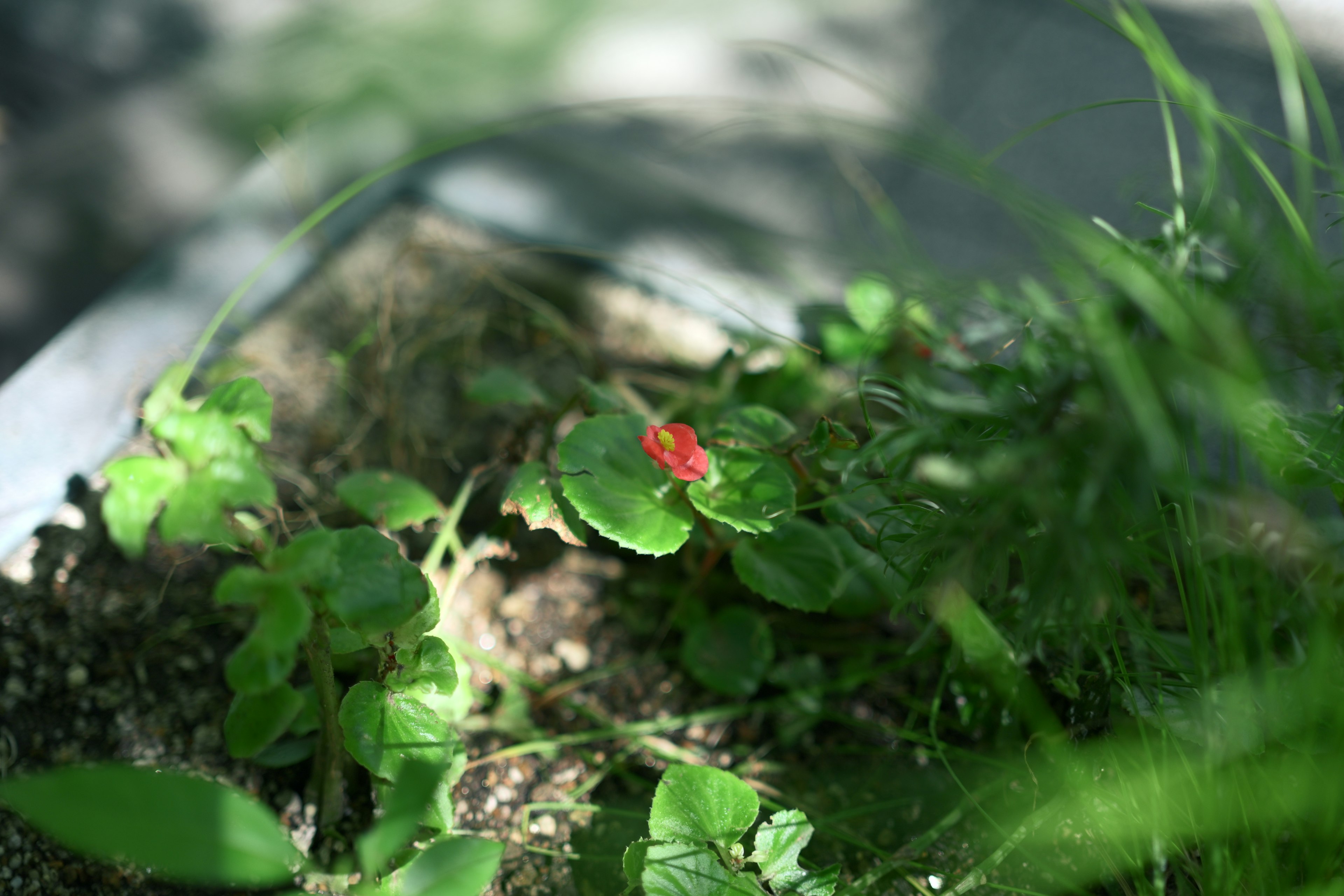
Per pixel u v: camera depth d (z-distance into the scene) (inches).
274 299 29.4
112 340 28.0
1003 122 37.0
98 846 19.0
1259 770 21.7
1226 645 22.2
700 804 22.4
